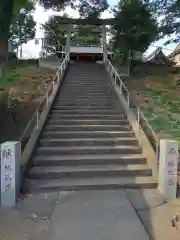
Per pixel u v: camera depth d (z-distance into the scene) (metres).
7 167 5.45
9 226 4.57
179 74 19.05
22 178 6.23
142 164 7.30
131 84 16.02
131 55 19.78
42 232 4.35
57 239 4.12
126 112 10.20
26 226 4.55
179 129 9.70
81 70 16.95
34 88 13.88
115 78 13.52
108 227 4.48
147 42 19.44
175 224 4.66
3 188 5.41
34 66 19.78
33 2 12.91
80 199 5.65
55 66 19.44
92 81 14.14
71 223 4.61
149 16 18.22
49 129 8.93
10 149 5.45
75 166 7.08
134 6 17.69
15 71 17.50
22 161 6.70
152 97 13.48
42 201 5.57
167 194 5.86
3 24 9.02
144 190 6.21
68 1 13.03
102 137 8.64
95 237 4.17
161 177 6.10
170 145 5.90
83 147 7.88
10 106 10.95
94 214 4.95
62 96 11.91
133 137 8.67
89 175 6.73
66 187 6.14
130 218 4.80
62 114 10.19
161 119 10.57
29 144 7.56
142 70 19.52
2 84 10.37
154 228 4.54
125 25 18.50
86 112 10.36
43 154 7.57
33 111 10.83
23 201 5.58
